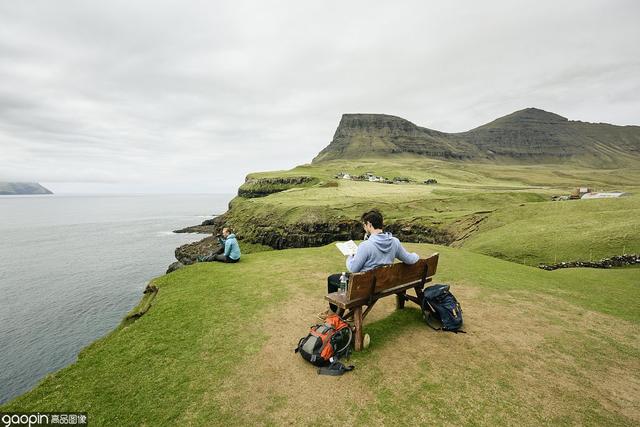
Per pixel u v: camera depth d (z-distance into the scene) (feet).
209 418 16.12
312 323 26.32
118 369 20.49
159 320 27.20
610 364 20.66
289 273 40.63
